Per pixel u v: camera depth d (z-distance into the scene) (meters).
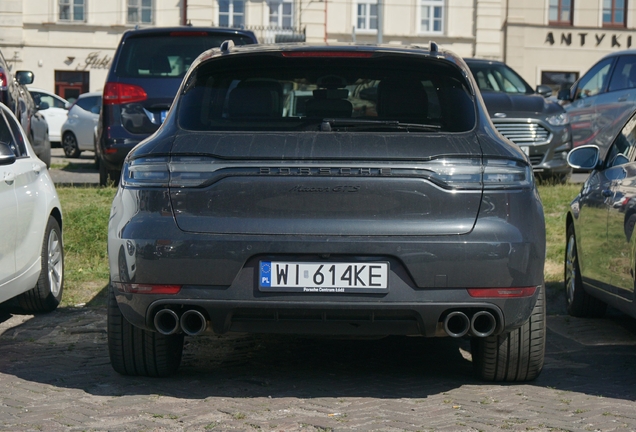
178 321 4.34
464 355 5.65
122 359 4.84
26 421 4.15
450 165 4.30
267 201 4.28
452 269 4.23
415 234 4.24
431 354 5.66
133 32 11.36
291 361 5.42
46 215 6.75
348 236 4.23
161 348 4.80
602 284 6.11
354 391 4.71
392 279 4.23
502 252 4.25
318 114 4.70
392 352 5.71
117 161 11.37
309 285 4.24
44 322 6.59
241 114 4.66
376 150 4.29
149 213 4.35
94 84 36.69
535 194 4.47
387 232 4.23
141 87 11.27
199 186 4.31
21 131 7.04
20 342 5.95
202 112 4.65
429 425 4.10
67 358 5.48
